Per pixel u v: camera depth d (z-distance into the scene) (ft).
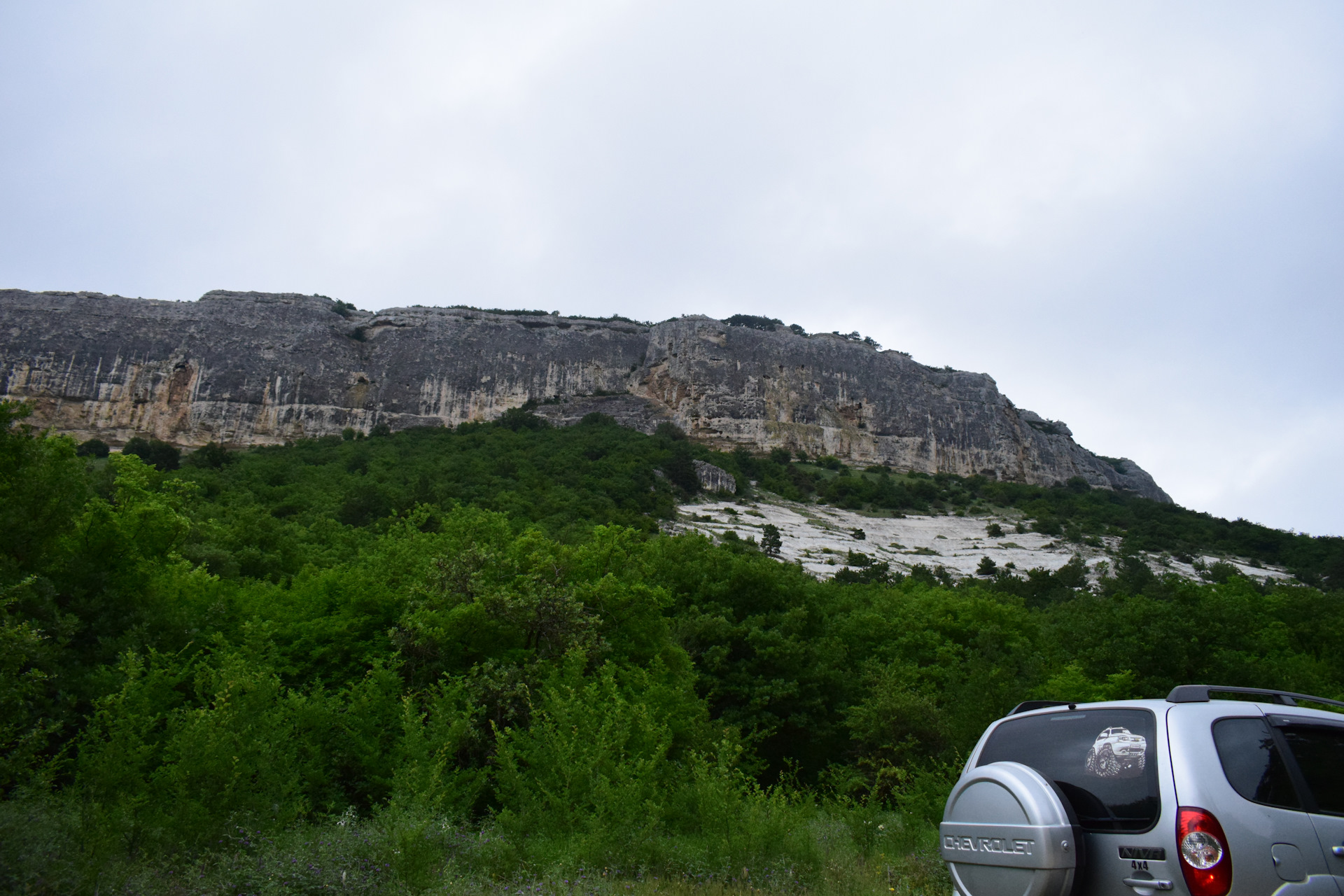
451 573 67.10
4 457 52.60
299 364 430.20
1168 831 18.57
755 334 491.31
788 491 375.25
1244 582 168.04
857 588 157.89
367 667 64.39
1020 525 339.77
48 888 26.53
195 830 33.12
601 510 263.08
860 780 64.49
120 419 384.27
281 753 42.83
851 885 35.88
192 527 118.62
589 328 521.24
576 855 36.09
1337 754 20.66
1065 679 79.61
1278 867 18.02
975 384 522.06
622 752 45.65
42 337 391.86
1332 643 105.19
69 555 58.08
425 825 34.32
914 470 463.42
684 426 449.06
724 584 98.17
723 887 34.94
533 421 421.59
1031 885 19.77
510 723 55.72
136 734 41.83
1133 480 577.02
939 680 95.66
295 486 247.09
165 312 427.74
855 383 488.02
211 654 60.70
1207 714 20.30
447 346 471.62
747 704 85.56
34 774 33.27
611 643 71.26
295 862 31.19
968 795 22.49
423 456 341.21
